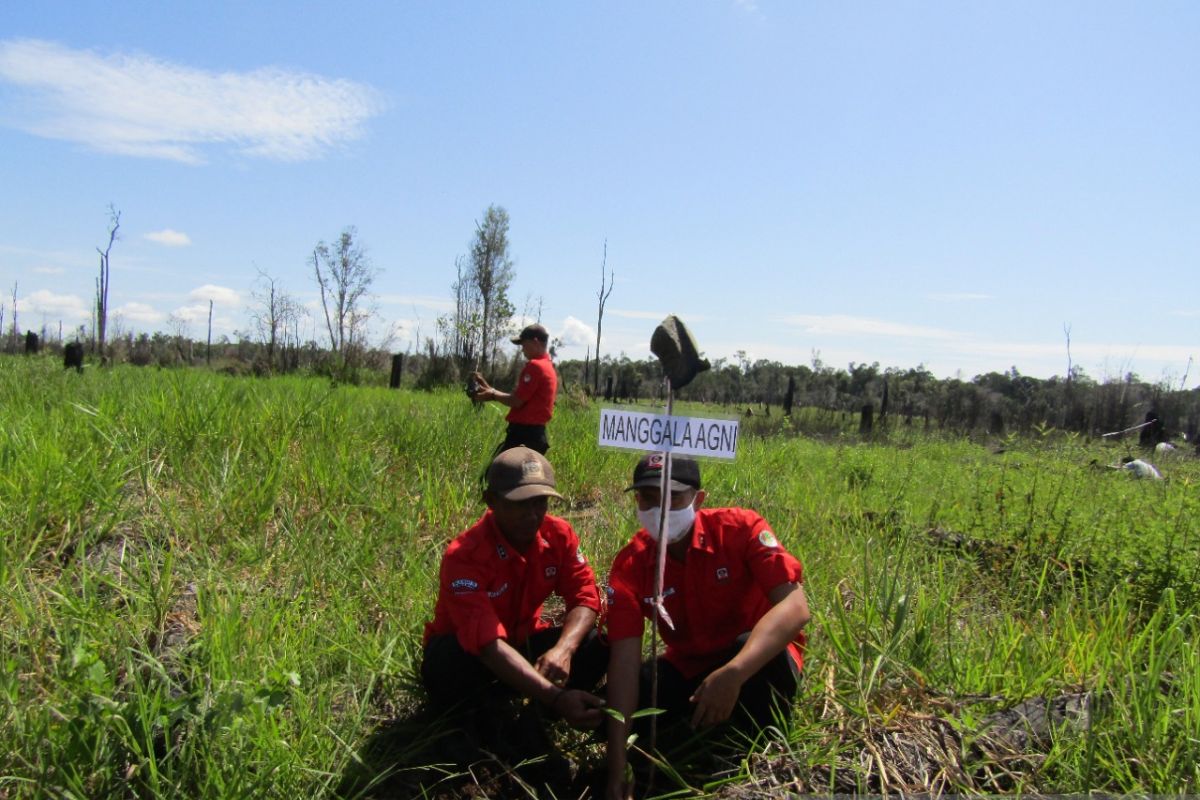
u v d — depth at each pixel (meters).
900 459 11.25
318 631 4.00
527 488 3.43
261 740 2.97
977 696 3.69
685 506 3.52
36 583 3.96
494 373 23.81
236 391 8.16
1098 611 4.73
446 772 3.34
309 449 6.37
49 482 4.70
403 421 8.04
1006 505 7.01
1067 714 3.49
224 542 4.86
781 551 3.48
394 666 3.85
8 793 2.72
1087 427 21.84
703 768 3.44
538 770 3.47
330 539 5.04
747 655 3.21
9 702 3.03
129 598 3.98
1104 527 6.25
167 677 3.15
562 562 3.79
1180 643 4.04
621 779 3.20
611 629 3.46
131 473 5.32
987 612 5.12
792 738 3.45
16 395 7.55
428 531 5.64
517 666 3.30
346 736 3.37
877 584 4.49
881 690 3.70
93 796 2.77
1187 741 3.14
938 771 3.26
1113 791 3.10
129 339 34.19
